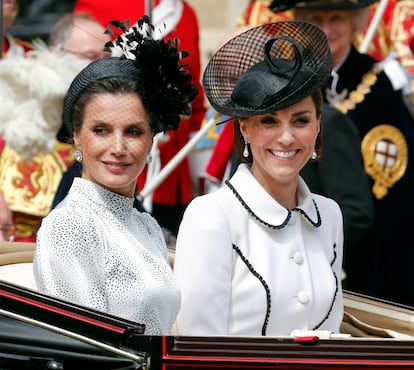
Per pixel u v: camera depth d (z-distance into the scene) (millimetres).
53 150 27234
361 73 28844
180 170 32625
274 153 19531
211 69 20219
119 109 18234
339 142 25797
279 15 33062
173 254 21484
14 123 26188
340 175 25797
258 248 19562
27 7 34438
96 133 18297
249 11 33375
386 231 28672
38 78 25734
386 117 28844
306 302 19625
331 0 28344
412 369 16984
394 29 34531
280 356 17031
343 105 28578
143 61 18469
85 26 26469
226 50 20172
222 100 20000
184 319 19141
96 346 16875
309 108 19562
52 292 17453
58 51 26422
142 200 29172
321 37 19922
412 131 30266
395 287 28703
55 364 16875
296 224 19953
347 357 17031
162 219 32656
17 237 27594
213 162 30344
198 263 19172
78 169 20062
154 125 18500
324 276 20000
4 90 26125
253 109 19344
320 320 19875
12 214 27562
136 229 18672
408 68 33500
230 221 19500
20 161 27594
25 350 16938
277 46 20328
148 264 18250
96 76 18344
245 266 19406
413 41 34375
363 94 28672
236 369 17047
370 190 27625
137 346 17062
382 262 28578
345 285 28438
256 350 17062
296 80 19312
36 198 27609
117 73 18359
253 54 20141
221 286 19234
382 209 28719
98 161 18281
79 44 26359
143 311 17938
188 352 17062
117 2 30578
